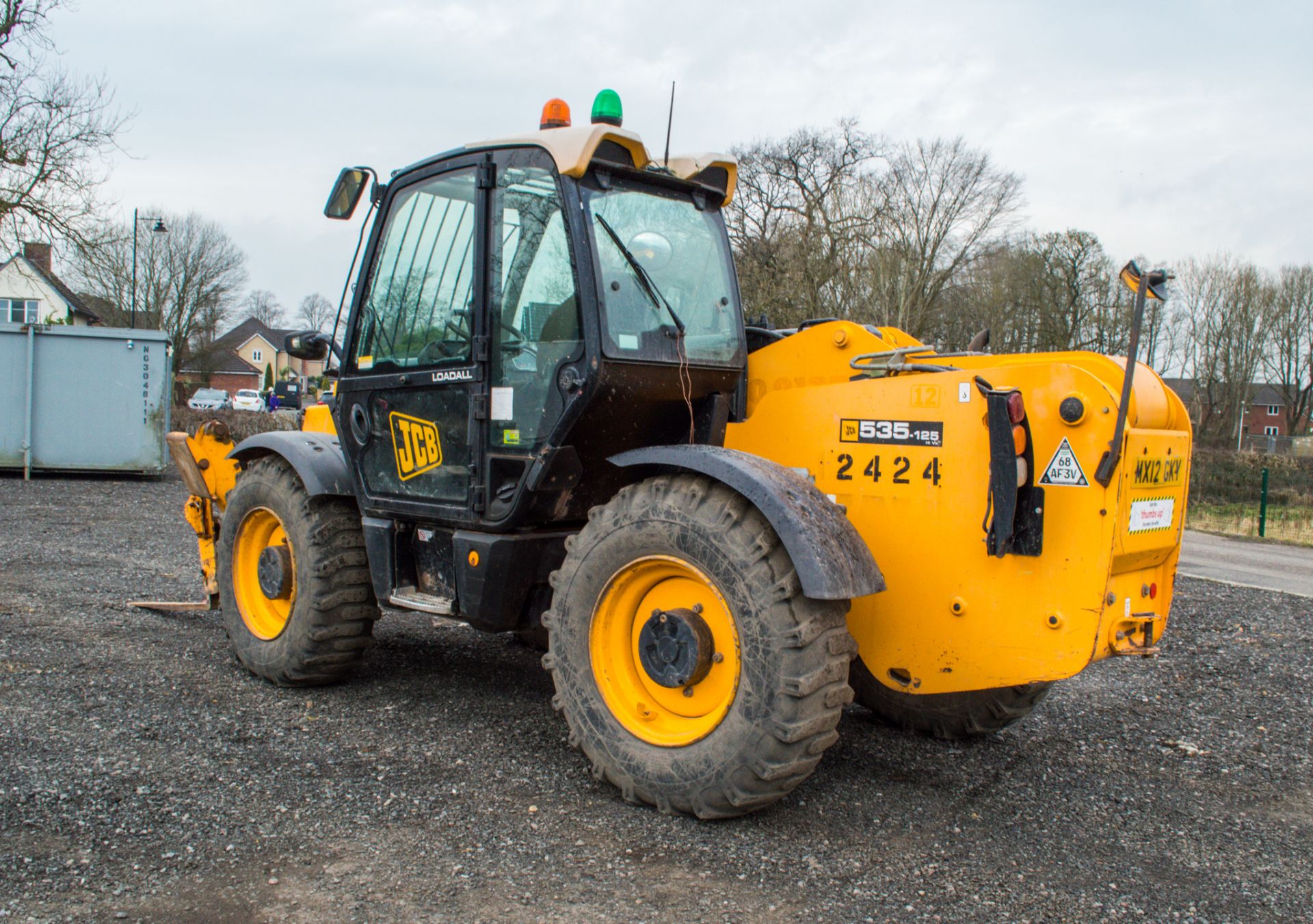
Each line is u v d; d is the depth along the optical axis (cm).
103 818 292
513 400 358
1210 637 660
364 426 419
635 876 270
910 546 323
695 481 314
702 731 303
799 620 288
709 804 300
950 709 399
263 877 261
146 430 1414
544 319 347
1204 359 4184
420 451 396
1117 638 309
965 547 312
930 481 318
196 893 251
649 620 317
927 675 323
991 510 297
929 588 320
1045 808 340
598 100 354
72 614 566
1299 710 483
